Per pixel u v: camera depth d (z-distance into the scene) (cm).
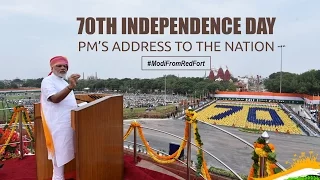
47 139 336
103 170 382
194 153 1930
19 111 599
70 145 342
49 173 411
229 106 7031
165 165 579
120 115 452
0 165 486
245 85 11700
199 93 8550
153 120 4659
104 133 385
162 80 9675
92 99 505
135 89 9812
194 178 511
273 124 4369
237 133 3544
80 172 319
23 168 512
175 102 7888
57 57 339
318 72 8144
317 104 6488
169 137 3064
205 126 4084
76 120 313
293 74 9162
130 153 688
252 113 5753
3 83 6712
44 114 333
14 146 638
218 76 10275
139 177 461
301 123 4456
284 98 7769
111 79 8838
